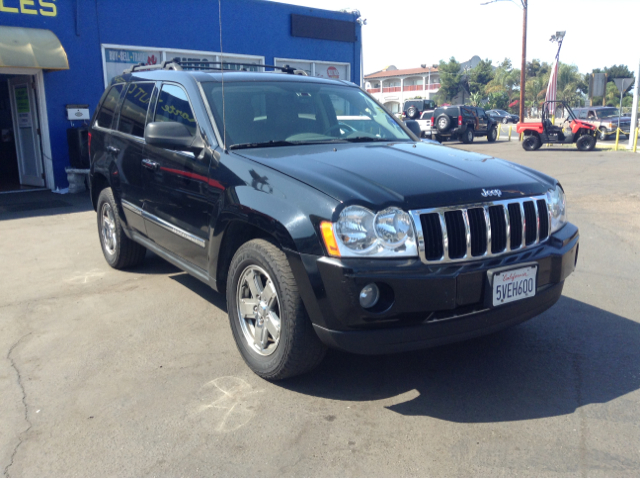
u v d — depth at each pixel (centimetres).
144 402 298
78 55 1107
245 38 1386
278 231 283
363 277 258
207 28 1307
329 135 398
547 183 333
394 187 281
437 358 350
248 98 391
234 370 335
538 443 259
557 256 309
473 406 293
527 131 2053
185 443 261
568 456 249
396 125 451
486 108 7238
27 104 1123
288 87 421
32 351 363
